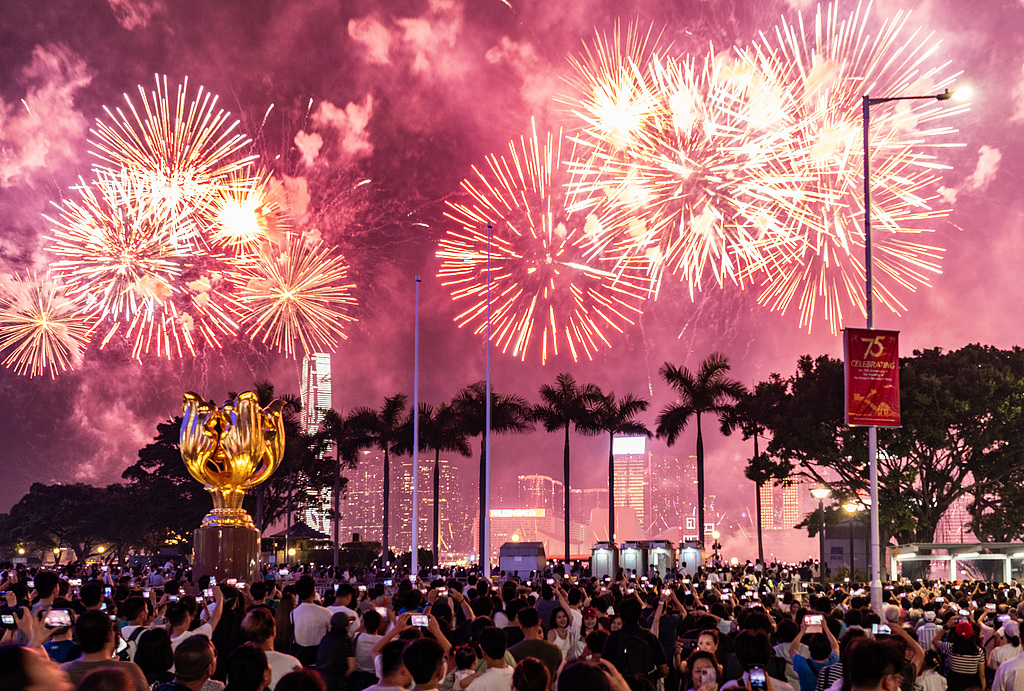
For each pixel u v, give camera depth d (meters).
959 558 54.53
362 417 87.56
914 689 12.38
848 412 26.11
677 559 66.38
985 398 63.38
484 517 51.72
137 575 42.62
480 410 83.88
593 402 83.19
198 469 37.81
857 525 73.38
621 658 11.66
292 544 91.94
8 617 11.33
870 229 29.28
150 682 8.51
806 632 11.39
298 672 6.13
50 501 123.56
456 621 15.47
